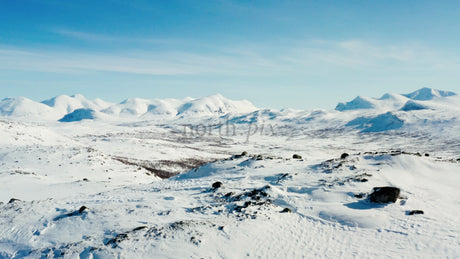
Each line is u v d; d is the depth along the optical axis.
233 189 25.80
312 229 17.23
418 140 179.25
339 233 16.58
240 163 38.53
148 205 21.62
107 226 17.53
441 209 18.84
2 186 37.44
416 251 13.95
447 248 13.84
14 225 19.11
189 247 14.38
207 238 15.38
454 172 27.30
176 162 114.31
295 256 14.09
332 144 193.00
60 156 62.72
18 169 50.56
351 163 30.16
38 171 50.91
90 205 22.80
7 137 84.25
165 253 13.80
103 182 42.56
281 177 28.34
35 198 32.62
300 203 21.31
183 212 19.88
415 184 24.08
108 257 13.56
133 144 154.38
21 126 103.75
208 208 20.64
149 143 169.75
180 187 29.77
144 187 33.53
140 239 15.09
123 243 14.70
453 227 16.03
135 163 100.75
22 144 82.44
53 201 25.42
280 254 14.27
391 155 30.61
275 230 16.98
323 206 20.48
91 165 58.69
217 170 38.00
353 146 176.75
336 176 26.66
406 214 18.20
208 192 25.62
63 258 13.95
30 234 17.53
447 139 168.12
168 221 17.98
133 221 18.14
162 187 31.45
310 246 15.10
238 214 19.11
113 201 24.42
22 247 16.08
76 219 19.06
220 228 16.66
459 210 18.64
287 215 19.39
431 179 25.66
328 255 14.15
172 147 164.00
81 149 71.06
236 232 16.31
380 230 16.48
